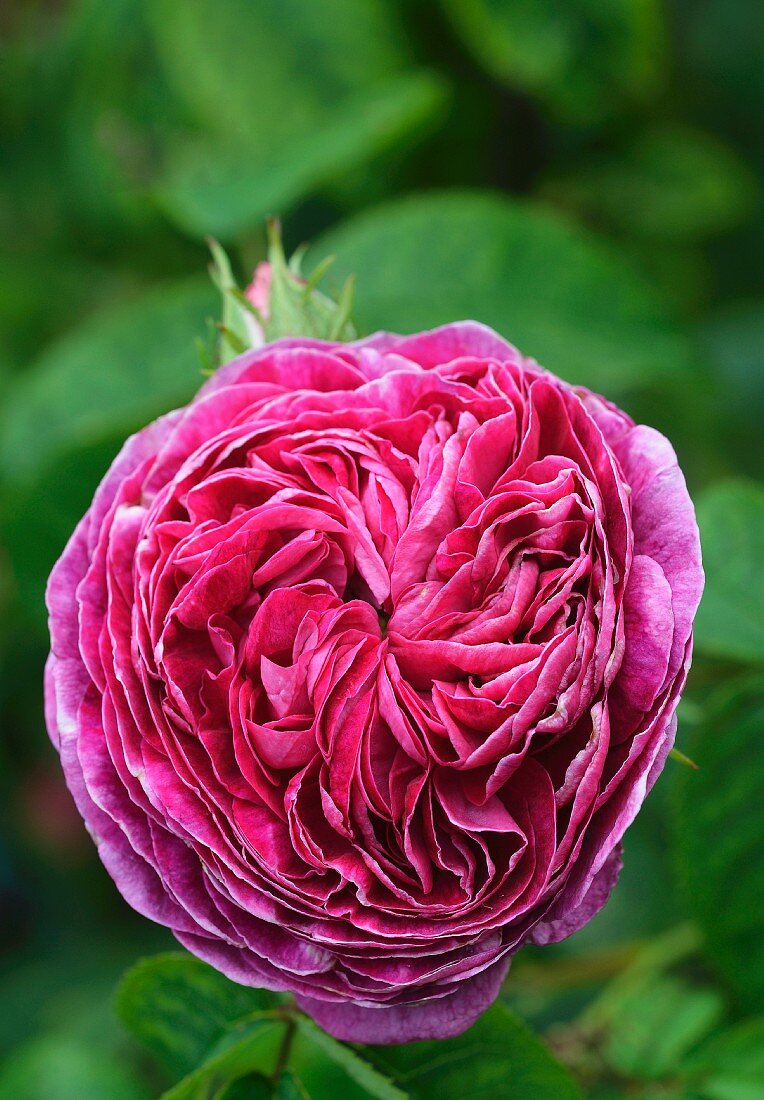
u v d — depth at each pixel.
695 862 0.33
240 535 0.29
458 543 0.28
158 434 0.31
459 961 0.28
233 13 0.42
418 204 0.39
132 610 0.29
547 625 0.28
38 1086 0.37
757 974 0.33
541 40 0.41
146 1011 0.31
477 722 0.28
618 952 0.36
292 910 0.28
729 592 0.35
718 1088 0.33
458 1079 0.30
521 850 0.28
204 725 0.29
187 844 0.29
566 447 0.29
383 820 0.29
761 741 0.33
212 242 0.32
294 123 0.42
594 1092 0.34
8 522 0.35
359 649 0.28
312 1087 0.33
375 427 0.29
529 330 0.38
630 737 0.28
